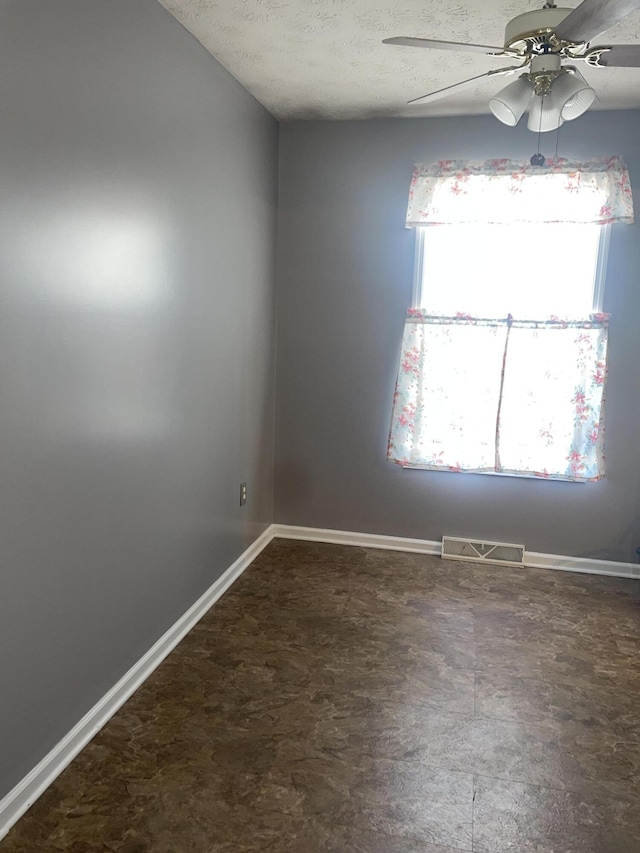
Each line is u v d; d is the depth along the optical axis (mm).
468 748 2180
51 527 1919
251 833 1793
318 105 3525
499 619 3141
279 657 2730
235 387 3393
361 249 3865
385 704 2414
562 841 1799
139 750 2129
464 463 3816
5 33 1600
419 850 1752
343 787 1980
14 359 1710
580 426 3645
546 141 3549
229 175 3131
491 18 2432
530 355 3645
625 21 2441
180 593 2865
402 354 3814
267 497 4090
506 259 3646
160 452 2588
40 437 1840
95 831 1789
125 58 2148
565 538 3816
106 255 2109
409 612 3189
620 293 3564
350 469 4082
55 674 1990
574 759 2139
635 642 2941
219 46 2744
